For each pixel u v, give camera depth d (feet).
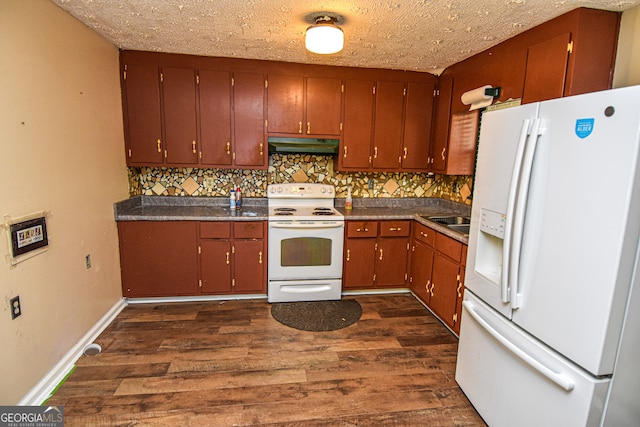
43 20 6.31
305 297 10.65
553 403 4.48
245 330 8.86
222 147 10.56
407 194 12.82
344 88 10.90
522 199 4.72
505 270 5.06
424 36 7.91
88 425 5.66
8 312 5.47
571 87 6.30
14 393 5.60
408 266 11.21
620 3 5.88
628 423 4.20
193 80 10.11
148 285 9.96
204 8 6.67
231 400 6.34
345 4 6.32
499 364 5.50
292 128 10.82
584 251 4.00
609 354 3.90
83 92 7.75
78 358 7.45
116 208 9.41
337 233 10.48
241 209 11.16
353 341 8.48
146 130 10.07
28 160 5.93
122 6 6.64
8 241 5.46
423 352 8.09
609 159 3.70
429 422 5.98
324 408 6.22
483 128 5.92
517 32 7.52
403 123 11.40
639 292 3.84
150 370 7.13
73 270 7.34
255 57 10.12
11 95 5.55
